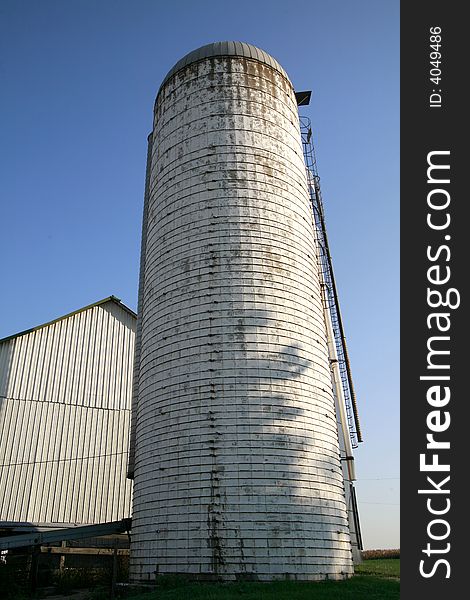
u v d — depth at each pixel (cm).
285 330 2128
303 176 2602
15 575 2311
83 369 3612
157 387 2123
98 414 3531
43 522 3127
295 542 1805
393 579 1869
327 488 1980
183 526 1831
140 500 2042
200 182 2342
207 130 2436
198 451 1914
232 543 1766
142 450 2125
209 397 1978
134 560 1981
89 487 3319
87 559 3159
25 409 3338
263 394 1989
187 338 2106
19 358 3444
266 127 2484
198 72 2577
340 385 2973
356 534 2736
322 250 3284
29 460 3234
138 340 2800
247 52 2620
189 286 2186
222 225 2242
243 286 2142
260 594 1466
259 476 1862
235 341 2053
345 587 1616
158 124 2703
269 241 2250
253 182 2336
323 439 2061
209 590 1556
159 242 2386
